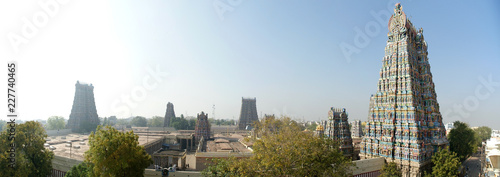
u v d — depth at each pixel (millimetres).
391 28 79938
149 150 109500
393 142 72500
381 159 73062
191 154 116875
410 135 69312
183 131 182250
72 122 173250
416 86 75250
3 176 46000
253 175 42812
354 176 65875
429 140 72750
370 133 79500
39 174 53031
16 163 48219
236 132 188500
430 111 75500
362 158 80625
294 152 42594
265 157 42062
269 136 47188
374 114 79625
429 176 62719
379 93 79250
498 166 28625
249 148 87938
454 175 60062
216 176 47344
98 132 42875
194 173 53906
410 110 70438
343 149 91125
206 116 145125
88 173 43750
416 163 66250
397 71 75625
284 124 67062
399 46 76375
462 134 89312
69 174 48812
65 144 106062
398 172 68375
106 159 40188
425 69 78625
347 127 94750
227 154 75812
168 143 140000
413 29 81438
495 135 77750
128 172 42594
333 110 96125
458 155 87375
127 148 41312
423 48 80312
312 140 44625
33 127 53125
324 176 45469
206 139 141875
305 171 42656
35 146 52875
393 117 73562
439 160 63750
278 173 42094
